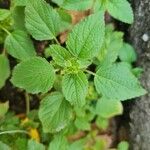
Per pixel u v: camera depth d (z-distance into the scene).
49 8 0.36
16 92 0.50
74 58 0.35
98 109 0.48
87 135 0.52
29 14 0.36
